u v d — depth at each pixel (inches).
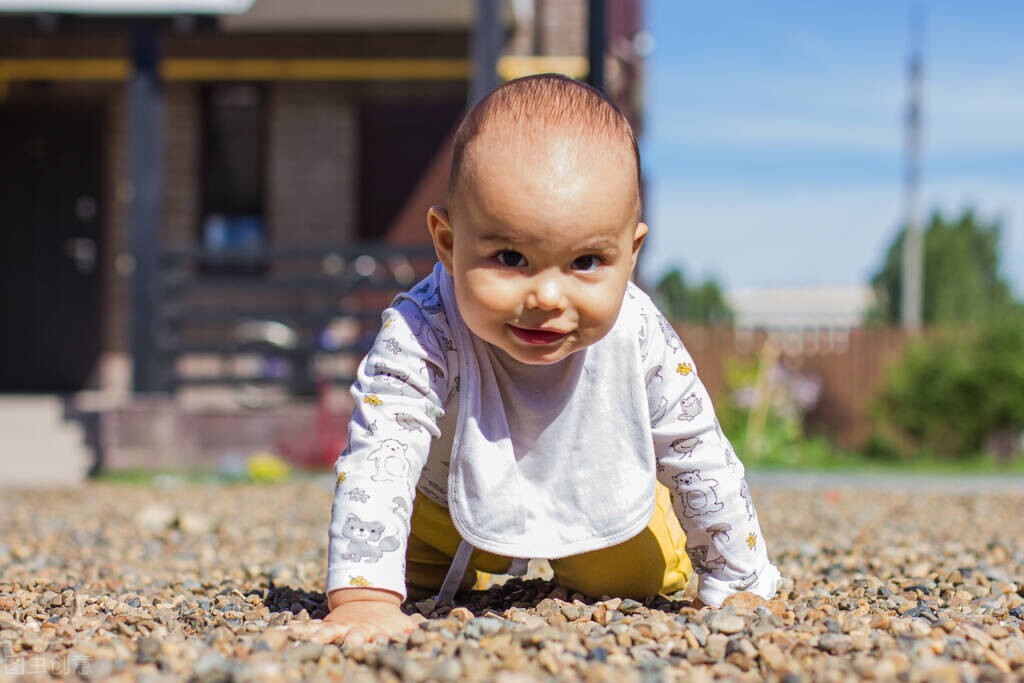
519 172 85.0
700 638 89.7
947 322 574.2
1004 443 499.2
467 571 118.5
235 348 378.0
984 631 97.1
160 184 371.2
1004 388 494.0
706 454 104.6
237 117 458.9
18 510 250.5
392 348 98.6
